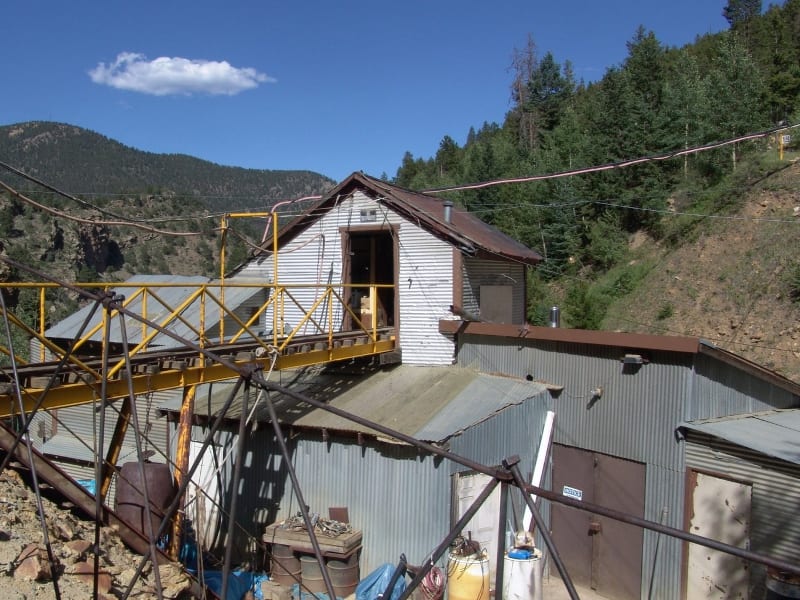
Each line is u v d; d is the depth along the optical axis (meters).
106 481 9.93
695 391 11.17
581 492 12.77
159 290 21.17
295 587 12.05
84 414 18.19
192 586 8.80
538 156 42.53
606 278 31.88
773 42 48.34
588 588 12.48
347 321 16.59
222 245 12.76
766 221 26.39
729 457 10.41
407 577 11.95
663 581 11.24
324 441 13.16
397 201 15.78
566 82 58.25
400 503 12.16
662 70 42.72
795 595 8.69
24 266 6.16
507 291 17.94
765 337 22.11
